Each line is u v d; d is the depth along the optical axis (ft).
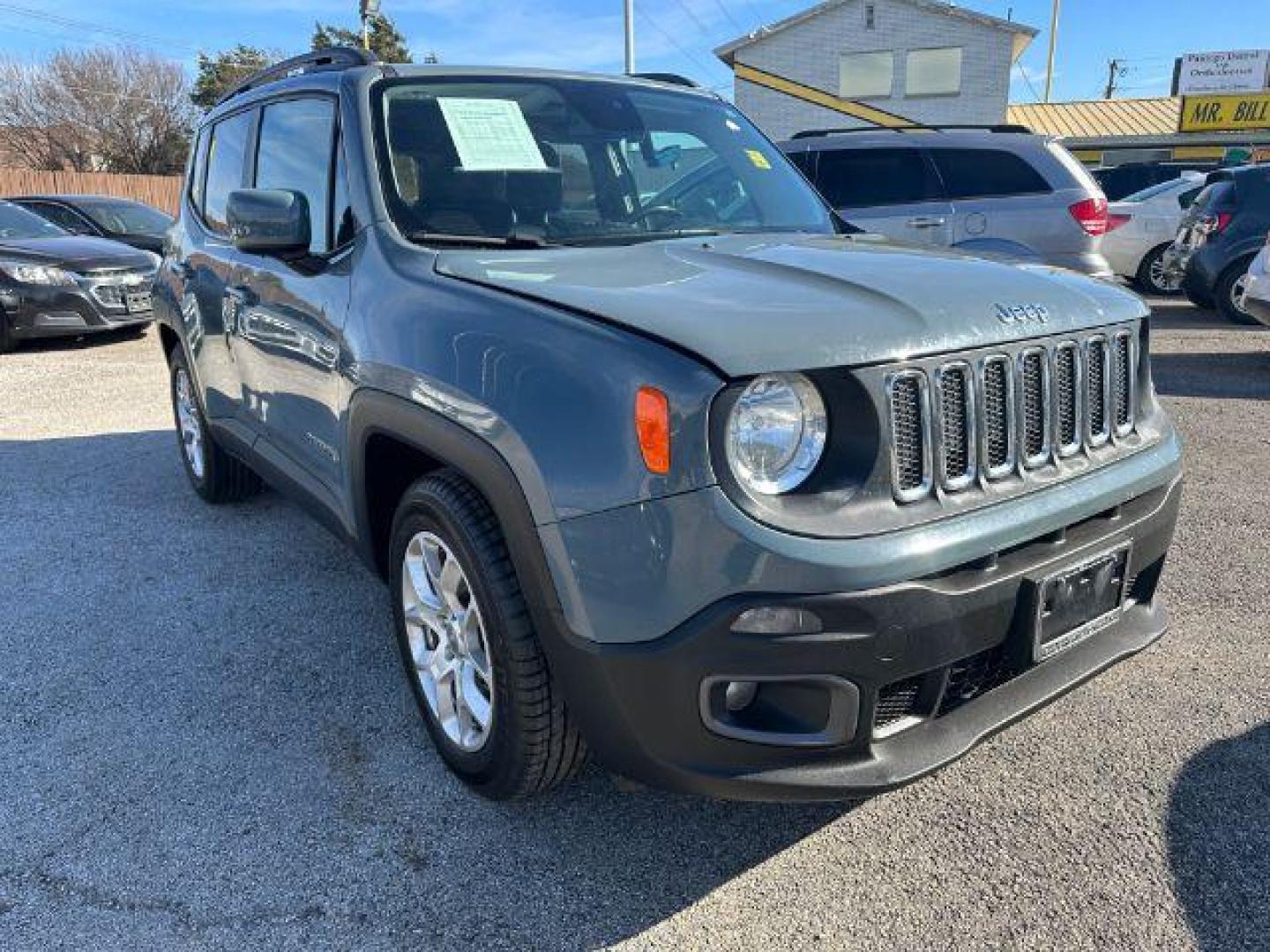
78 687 10.37
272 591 12.82
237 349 12.37
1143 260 42.09
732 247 9.08
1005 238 27.25
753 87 94.99
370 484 9.19
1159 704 9.69
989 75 90.17
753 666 6.03
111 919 7.06
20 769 8.90
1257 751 8.89
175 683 10.44
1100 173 71.31
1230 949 6.69
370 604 12.41
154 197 82.69
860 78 93.15
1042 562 7.00
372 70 10.42
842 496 6.24
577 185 10.13
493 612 7.29
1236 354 28.58
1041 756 8.91
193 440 16.30
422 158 9.68
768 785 6.35
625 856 7.75
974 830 7.95
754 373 5.94
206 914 7.13
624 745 6.61
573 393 6.47
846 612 6.01
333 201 10.05
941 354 6.59
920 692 6.70
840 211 28.12
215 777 8.77
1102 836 7.84
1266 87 110.52
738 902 7.25
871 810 8.24
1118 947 6.73
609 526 6.27
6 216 33.78
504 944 6.88
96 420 22.31
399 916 7.13
